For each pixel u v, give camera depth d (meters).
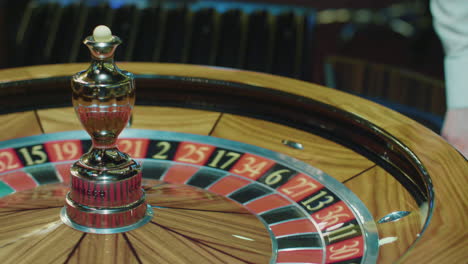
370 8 6.20
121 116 1.00
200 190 1.19
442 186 1.06
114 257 0.93
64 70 1.54
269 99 1.48
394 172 1.25
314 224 1.08
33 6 3.12
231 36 3.01
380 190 1.19
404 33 6.09
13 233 0.97
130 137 1.41
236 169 1.29
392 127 1.30
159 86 1.54
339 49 6.06
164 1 3.40
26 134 1.40
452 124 1.73
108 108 0.98
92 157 1.01
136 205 1.00
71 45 2.99
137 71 1.55
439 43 6.19
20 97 1.47
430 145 1.22
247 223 1.07
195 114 1.51
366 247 1.00
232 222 1.07
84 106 0.98
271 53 2.98
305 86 1.50
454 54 1.71
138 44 2.98
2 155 1.30
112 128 1.01
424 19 5.85
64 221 1.00
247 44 2.99
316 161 1.31
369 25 6.27
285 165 1.31
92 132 1.01
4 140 1.36
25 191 1.16
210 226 1.04
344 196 1.18
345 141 1.37
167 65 1.63
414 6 6.16
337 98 1.43
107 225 0.99
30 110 1.48
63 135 1.41
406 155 1.20
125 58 2.95
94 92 0.97
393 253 0.98
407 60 5.96
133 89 1.02
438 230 0.91
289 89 1.47
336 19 6.12
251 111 1.51
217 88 1.51
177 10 3.10
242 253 0.97
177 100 1.55
